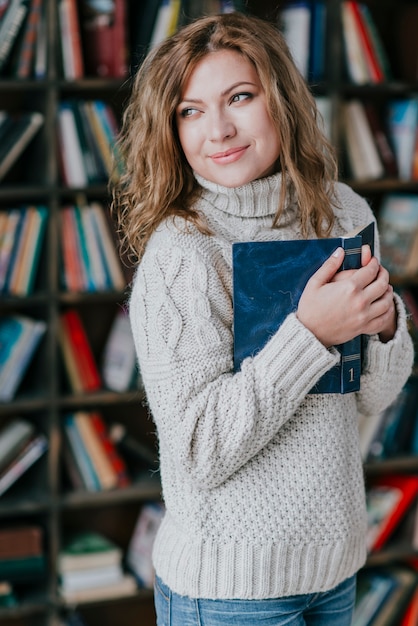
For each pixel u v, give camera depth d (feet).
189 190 4.81
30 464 9.53
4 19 9.02
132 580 9.80
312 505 4.52
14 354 9.38
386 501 10.42
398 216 10.34
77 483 9.72
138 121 4.82
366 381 4.75
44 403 9.41
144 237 4.86
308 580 4.59
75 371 9.64
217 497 4.52
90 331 10.36
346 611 4.94
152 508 10.15
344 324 4.25
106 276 9.52
